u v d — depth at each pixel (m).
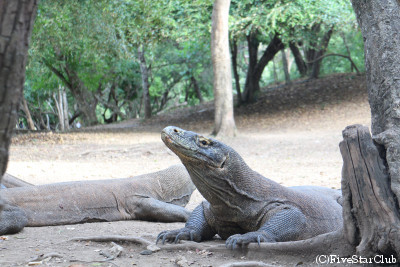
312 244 4.29
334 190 6.12
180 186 7.88
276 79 46.06
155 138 22.27
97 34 21.31
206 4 22.34
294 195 5.12
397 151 3.92
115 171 12.78
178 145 4.70
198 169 4.81
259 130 24.02
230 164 4.85
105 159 15.91
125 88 46.84
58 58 30.78
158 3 21.67
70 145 19.78
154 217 7.18
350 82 32.09
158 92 50.50
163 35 23.98
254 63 31.30
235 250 4.57
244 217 4.95
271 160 14.81
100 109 58.84
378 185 3.87
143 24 22.08
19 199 6.47
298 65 39.59
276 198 4.99
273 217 4.79
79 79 33.81
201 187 4.95
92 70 32.69
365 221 3.96
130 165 14.26
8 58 2.00
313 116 25.94
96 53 23.42
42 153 17.45
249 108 30.31
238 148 17.77
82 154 16.86
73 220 6.76
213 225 5.23
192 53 36.91
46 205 6.64
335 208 5.43
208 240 5.35
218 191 4.86
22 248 5.04
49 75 34.22
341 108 26.55
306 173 11.95
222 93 20.27
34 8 2.10
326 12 23.64
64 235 5.85
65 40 22.03
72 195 6.89
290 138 20.27
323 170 12.34
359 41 41.16
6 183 7.54
